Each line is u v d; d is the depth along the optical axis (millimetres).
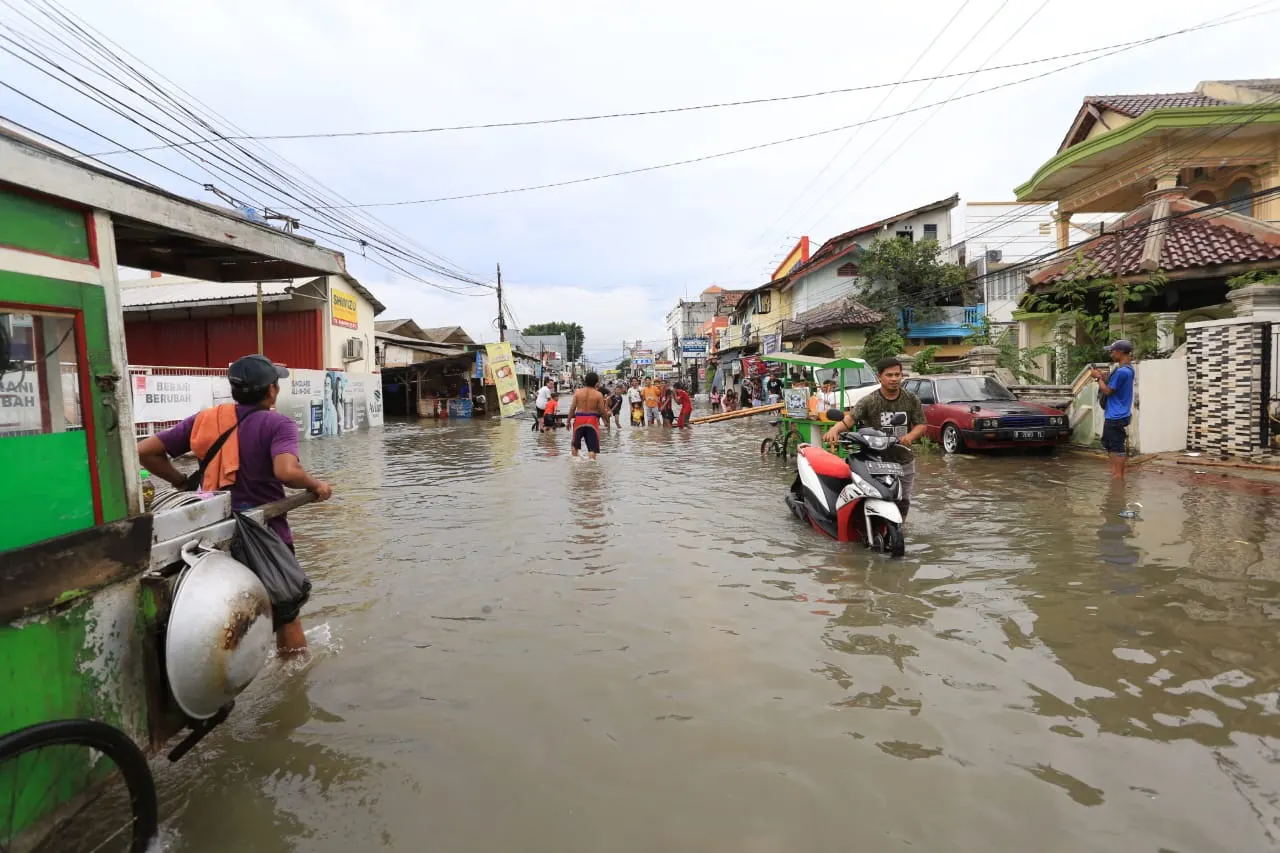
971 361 14320
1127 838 2154
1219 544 5250
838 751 2668
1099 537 5602
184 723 2492
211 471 3414
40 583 1921
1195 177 16828
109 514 2246
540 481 9625
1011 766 2545
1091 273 12789
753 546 5707
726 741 2756
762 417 23891
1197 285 12883
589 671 3400
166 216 2574
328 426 19297
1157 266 11781
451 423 25875
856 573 4898
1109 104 17094
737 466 10977
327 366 20078
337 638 3881
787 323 28906
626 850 2150
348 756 2705
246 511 3076
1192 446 9375
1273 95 14391
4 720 1801
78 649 2049
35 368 2023
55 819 1908
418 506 7852
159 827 2297
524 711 3025
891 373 5719
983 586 4523
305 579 3135
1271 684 3119
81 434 2160
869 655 3527
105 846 2189
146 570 2344
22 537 1938
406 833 2260
